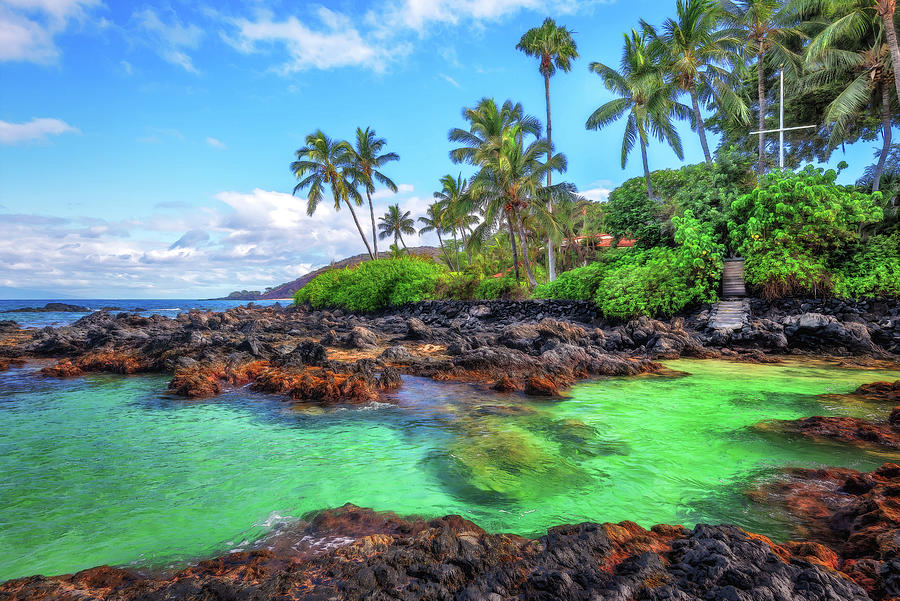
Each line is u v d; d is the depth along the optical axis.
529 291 32.78
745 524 4.39
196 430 8.52
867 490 4.81
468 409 10.00
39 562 4.00
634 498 5.20
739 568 2.85
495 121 33.53
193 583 3.22
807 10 28.14
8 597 3.22
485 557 3.38
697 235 20.94
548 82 36.50
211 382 12.26
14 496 5.50
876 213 18.89
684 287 21.36
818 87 28.97
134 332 24.58
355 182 47.69
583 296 26.78
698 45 27.56
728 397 10.64
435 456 6.90
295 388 11.38
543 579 2.80
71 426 8.82
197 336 18.72
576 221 46.12
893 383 10.67
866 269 18.66
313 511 5.00
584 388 12.06
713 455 6.68
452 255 61.34
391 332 27.58
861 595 2.65
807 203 19.83
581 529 3.69
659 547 3.45
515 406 10.23
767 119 33.38
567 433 8.04
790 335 17.23
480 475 6.07
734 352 16.98
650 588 2.71
